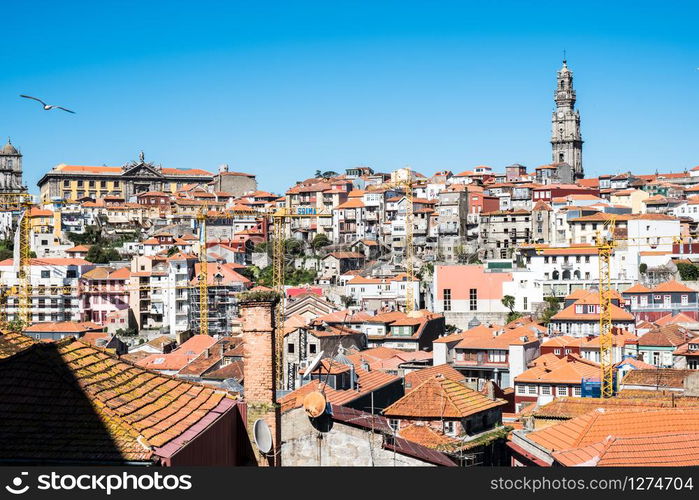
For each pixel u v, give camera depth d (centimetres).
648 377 11831
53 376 3494
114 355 3959
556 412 9275
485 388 9956
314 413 4997
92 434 3250
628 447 5819
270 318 4147
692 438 5875
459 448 6819
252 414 4078
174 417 3591
